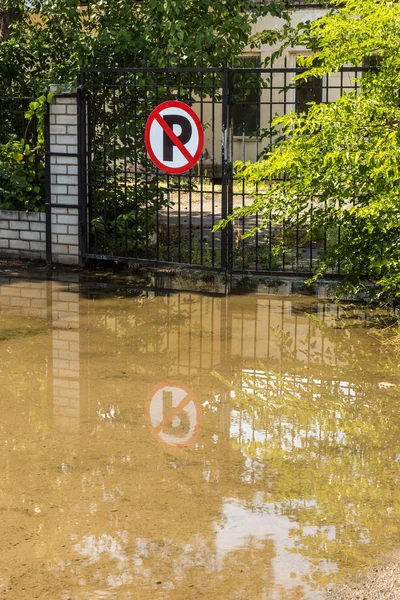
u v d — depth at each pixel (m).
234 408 6.46
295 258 12.19
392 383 7.02
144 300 9.90
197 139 10.86
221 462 5.46
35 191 12.28
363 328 8.70
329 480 5.21
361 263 9.29
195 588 4.02
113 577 4.12
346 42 8.41
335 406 6.52
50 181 11.85
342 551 4.36
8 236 12.41
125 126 11.37
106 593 3.98
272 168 8.49
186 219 16.66
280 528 4.60
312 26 8.67
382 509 4.83
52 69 12.81
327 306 9.64
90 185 11.78
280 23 21.27
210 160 22.36
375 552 4.36
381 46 8.23
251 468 5.38
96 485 5.10
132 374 7.23
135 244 11.52
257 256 11.34
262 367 7.44
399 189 7.76
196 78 12.58
